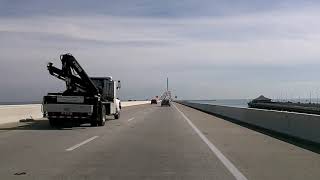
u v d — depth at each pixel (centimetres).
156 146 1688
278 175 1080
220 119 3819
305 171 1138
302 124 1948
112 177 1046
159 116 4356
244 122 3297
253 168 1181
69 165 1218
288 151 1548
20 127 2664
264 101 9556
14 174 1079
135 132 2339
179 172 1116
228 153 1489
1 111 3070
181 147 1656
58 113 2684
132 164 1241
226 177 1049
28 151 1516
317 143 1742
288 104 6706
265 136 2127
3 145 1695
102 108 2830
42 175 1067
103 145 1711
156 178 1035
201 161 1302
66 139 1936
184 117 4159
